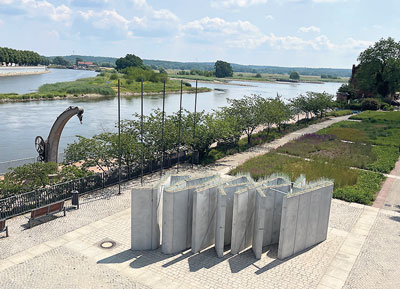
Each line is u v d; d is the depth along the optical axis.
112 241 15.67
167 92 128.50
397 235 17.23
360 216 19.47
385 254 15.32
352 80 95.31
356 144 39.44
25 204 18.47
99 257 14.26
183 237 14.98
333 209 20.36
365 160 31.78
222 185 14.92
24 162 28.05
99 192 22.09
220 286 12.52
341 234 17.12
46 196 19.44
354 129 50.31
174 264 13.91
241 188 15.38
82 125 56.81
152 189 14.60
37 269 13.21
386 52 83.19
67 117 23.58
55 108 75.25
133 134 26.86
